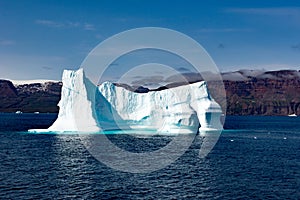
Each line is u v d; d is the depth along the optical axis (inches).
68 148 2787.9
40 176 1763.0
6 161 2180.1
